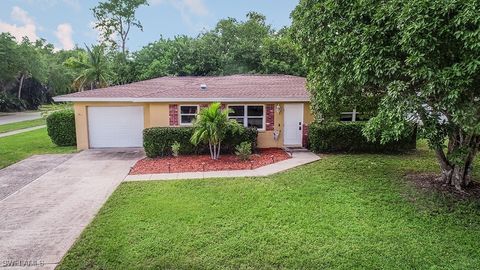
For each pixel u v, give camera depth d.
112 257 5.25
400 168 10.57
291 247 5.50
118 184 9.37
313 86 9.99
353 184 8.91
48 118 15.75
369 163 11.37
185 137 13.21
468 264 4.98
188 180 9.61
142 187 8.98
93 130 15.29
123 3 43.91
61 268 4.98
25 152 14.42
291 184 9.03
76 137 15.41
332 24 7.89
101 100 14.34
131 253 5.36
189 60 32.59
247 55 32.19
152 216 6.84
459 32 5.54
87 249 5.52
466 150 7.38
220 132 12.14
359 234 5.97
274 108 14.85
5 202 7.98
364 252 5.34
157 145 13.06
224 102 14.52
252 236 5.91
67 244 5.74
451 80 5.80
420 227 6.25
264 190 8.52
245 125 14.86
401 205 7.35
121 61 39.28
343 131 13.38
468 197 7.74
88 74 31.91
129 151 14.62
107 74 33.12
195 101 14.26
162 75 31.77
